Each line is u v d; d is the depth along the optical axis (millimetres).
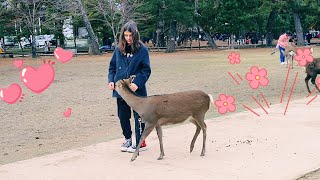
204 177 5914
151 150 7395
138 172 6242
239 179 5793
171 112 6500
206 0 51219
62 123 10984
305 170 6113
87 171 6391
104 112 12367
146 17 49375
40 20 49531
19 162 7047
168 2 48500
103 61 36781
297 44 53219
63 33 57875
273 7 51750
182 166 6445
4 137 9594
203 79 20172
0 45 65188
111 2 46406
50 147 8492
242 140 7895
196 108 6684
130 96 6504
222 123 9453
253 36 67875
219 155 6973
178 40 62906
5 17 47500
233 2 49469
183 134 8531
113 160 6895
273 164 6418
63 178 6125
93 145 8008
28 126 10742
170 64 30484
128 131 7336
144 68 6934
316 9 52156
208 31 54156
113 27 46750
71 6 47906
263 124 9227
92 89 17984
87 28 47969
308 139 7840
